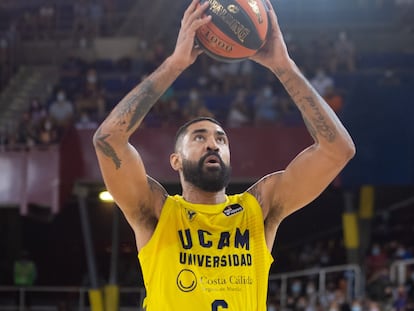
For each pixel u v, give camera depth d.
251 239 5.39
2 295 25.08
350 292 18.67
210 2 5.31
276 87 24.09
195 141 5.41
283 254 25.48
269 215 5.58
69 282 25.72
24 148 19.83
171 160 5.62
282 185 5.58
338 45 26.28
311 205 23.89
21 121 23.81
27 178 19.34
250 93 24.14
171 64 5.30
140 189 5.39
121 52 28.97
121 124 5.26
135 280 23.47
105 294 20.77
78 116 23.48
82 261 25.77
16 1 31.30
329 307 18.05
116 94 25.34
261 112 21.80
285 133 19.16
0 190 19.44
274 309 19.81
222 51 5.38
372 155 19.00
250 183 19.69
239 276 5.26
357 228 20.02
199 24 5.26
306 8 31.38
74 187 19.56
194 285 5.20
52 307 23.98
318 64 26.06
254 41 5.35
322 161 5.45
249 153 19.16
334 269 19.14
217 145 5.40
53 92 25.28
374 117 19.12
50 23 30.22
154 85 5.29
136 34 29.86
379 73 25.45
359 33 30.56
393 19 30.97
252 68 25.56
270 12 5.47
